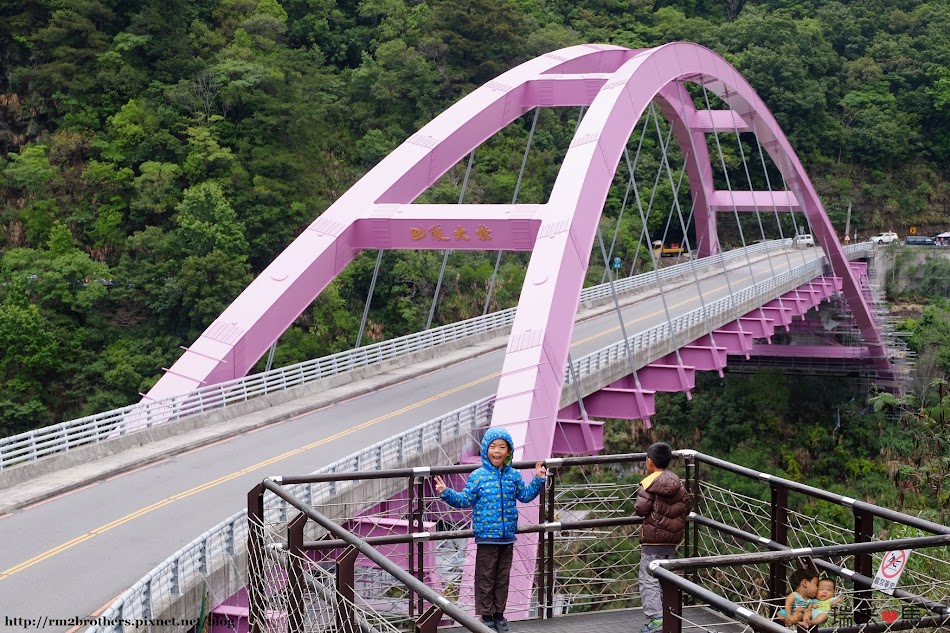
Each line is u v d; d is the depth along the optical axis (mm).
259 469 23125
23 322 51125
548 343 23938
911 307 85812
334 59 82562
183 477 22547
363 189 32750
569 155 28938
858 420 63906
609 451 59438
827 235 57938
